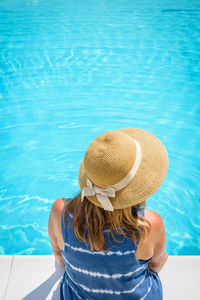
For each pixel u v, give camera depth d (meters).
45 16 8.12
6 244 3.10
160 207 3.39
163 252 1.64
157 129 4.42
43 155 4.07
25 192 3.61
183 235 3.14
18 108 4.91
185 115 4.68
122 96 5.14
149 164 1.29
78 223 1.33
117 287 1.43
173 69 5.81
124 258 1.34
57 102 5.04
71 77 5.66
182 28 7.30
